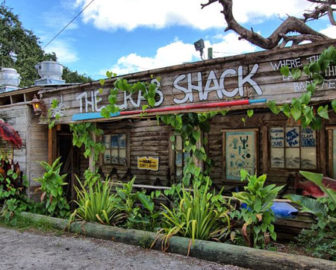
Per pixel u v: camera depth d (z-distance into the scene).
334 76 4.00
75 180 9.54
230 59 4.71
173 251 4.52
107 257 4.37
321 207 4.26
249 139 7.12
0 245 4.98
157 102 5.47
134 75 5.68
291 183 6.53
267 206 4.29
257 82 4.54
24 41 28.69
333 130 6.18
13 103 8.19
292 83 4.29
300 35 9.41
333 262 3.59
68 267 4.03
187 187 5.79
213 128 7.58
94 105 6.31
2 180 7.07
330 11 9.15
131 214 5.70
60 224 5.82
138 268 3.96
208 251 4.23
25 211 6.93
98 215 5.52
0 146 8.41
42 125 7.95
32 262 4.23
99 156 9.27
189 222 4.57
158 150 8.30
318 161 6.30
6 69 9.89
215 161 7.52
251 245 4.49
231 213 4.84
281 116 6.74
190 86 5.13
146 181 8.42
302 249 4.79
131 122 8.77
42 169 7.85
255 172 6.93
